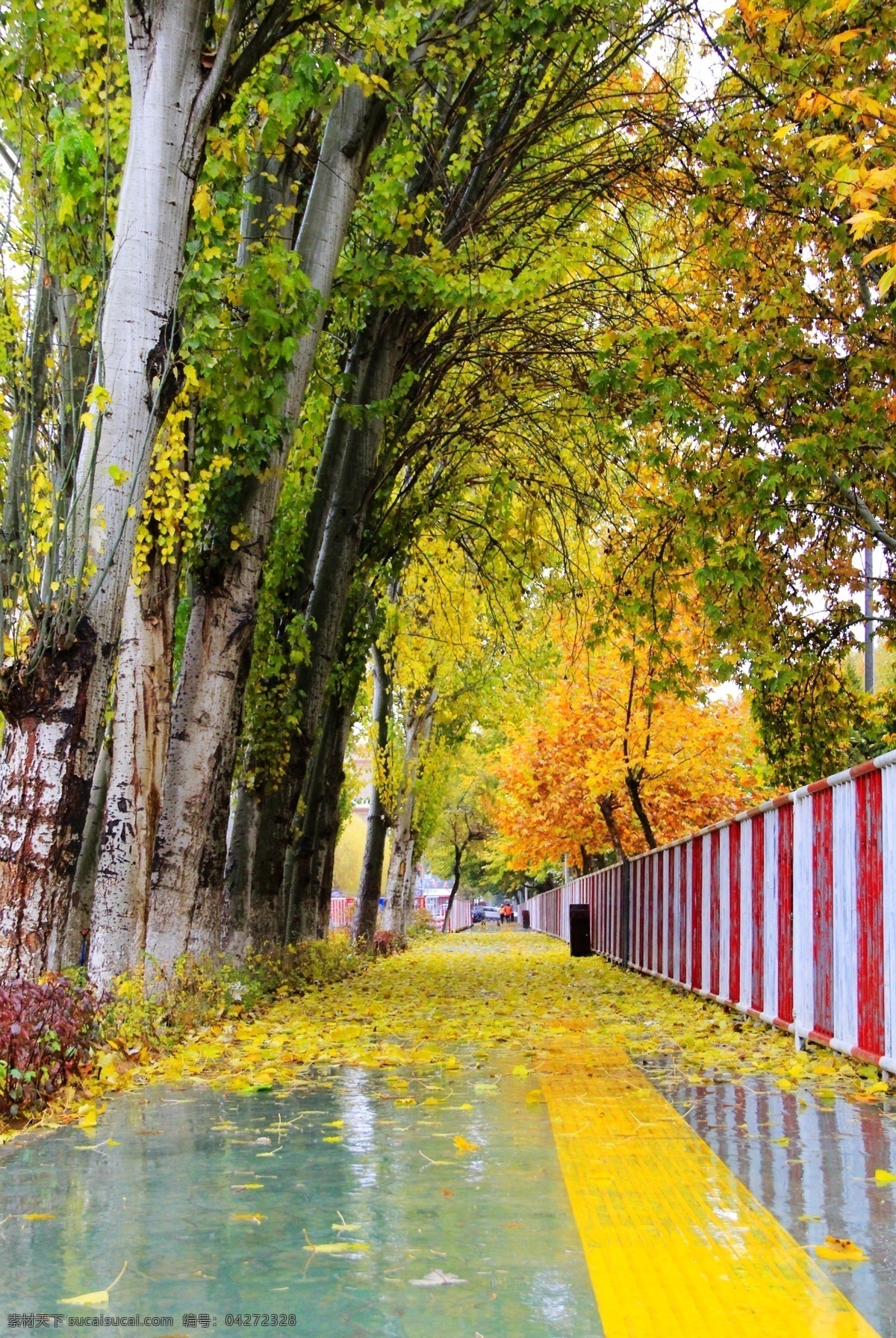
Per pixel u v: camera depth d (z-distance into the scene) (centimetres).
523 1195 452
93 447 865
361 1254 373
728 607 1327
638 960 2042
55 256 927
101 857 949
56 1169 505
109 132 955
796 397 1251
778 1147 546
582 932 2867
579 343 1614
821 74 1093
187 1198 449
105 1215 425
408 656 2752
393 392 1574
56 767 816
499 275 1372
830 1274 354
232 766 1185
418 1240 389
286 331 1071
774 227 1282
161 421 912
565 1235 396
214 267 969
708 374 1268
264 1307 325
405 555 2064
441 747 3522
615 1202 440
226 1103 682
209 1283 346
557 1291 338
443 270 1362
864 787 778
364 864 2839
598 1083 746
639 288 1650
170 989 1015
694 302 1437
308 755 1594
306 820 1938
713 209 1262
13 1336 303
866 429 1197
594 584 1700
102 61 975
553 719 2692
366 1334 303
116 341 889
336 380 1462
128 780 945
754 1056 889
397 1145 551
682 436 1223
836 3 867
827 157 1074
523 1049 927
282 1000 1348
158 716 956
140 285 895
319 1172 493
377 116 1280
